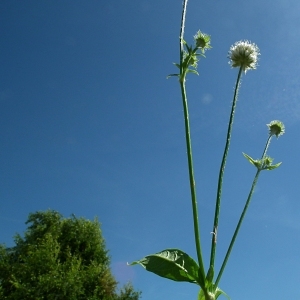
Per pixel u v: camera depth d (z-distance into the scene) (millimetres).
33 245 2545
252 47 302
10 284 2467
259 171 300
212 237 230
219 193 239
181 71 279
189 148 252
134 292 2512
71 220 2869
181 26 293
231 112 263
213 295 223
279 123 345
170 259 229
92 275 2443
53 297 2205
